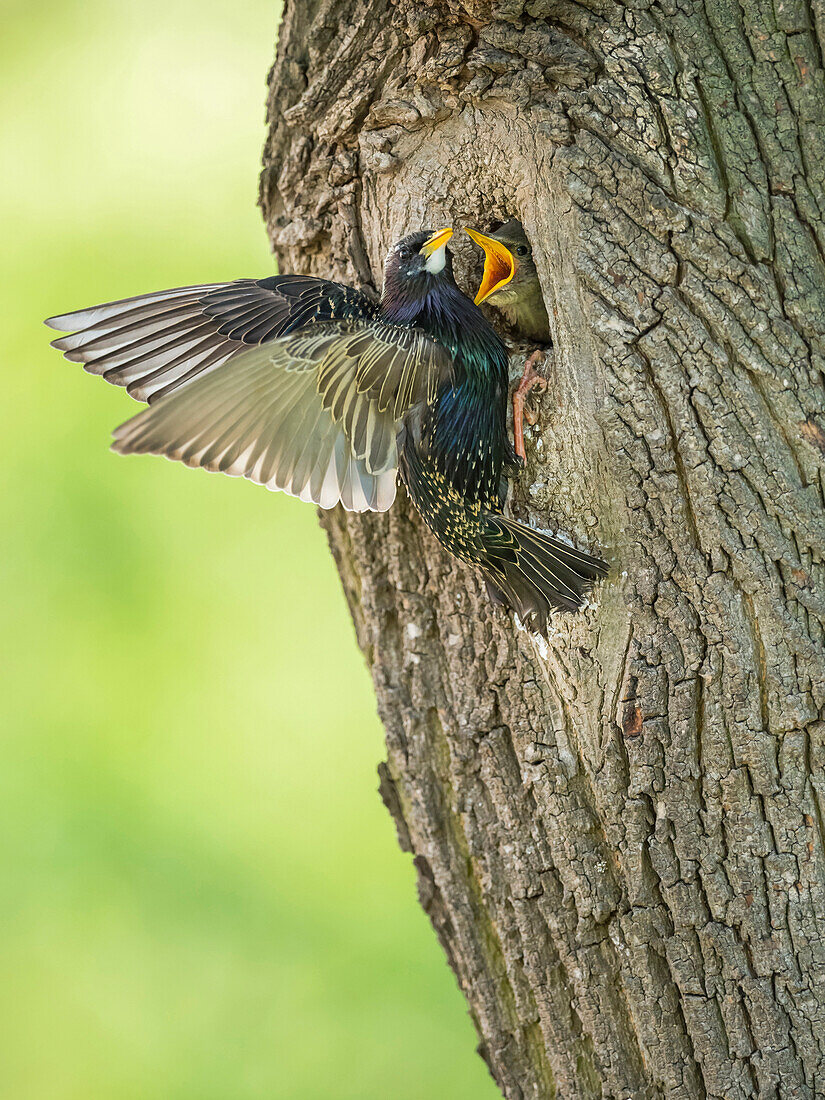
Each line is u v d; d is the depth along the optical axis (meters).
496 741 6.83
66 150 13.65
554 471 6.27
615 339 5.89
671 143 5.75
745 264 5.73
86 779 11.85
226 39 14.08
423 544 7.03
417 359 6.33
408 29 6.32
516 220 6.88
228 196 13.47
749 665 5.93
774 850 6.04
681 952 6.29
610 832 6.35
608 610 6.15
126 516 12.76
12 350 12.91
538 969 6.76
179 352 6.68
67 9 14.31
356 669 12.64
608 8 5.79
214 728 12.16
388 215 6.78
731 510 5.86
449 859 7.06
